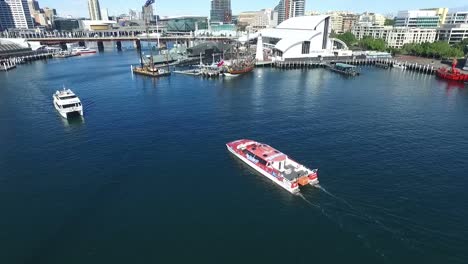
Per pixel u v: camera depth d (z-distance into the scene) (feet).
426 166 233.55
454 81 558.15
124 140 287.28
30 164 242.37
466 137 290.76
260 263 147.74
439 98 436.35
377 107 388.37
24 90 499.51
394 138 286.87
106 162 244.42
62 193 202.90
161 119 346.33
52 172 229.45
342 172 224.74
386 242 158.20
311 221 174.29
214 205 189.06
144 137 294.05
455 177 218.18
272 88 507.30
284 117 348.59
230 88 509.76
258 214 180.65
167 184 212.02
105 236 164.96
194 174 225.15
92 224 173.99
